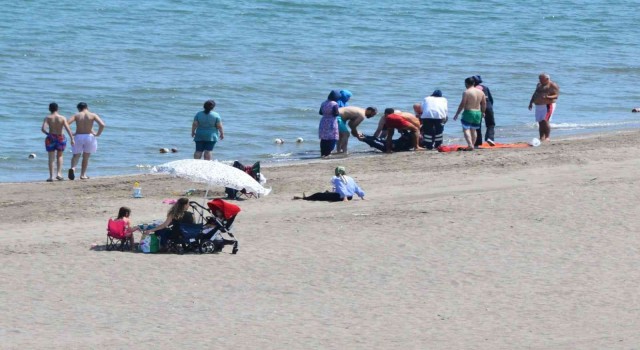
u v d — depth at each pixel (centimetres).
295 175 8644
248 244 6056
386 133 10388
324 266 5584
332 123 10112
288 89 15700
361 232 6306
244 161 10238
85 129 8881
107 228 6031
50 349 4169
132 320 4628
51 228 6662
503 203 6994
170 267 5562
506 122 12962
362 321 4600
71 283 5234
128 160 10450
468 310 4762
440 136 10306
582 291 5050
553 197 7138
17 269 5475
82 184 8538
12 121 12794
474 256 5759
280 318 4659
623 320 4544
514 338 4284
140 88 15362
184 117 13400
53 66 17600
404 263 5631
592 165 8806
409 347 4169
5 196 8006
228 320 4628
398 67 18662
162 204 7488
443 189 7869
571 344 4147
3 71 16825
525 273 5409
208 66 18112
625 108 14388
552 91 10425
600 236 6153
